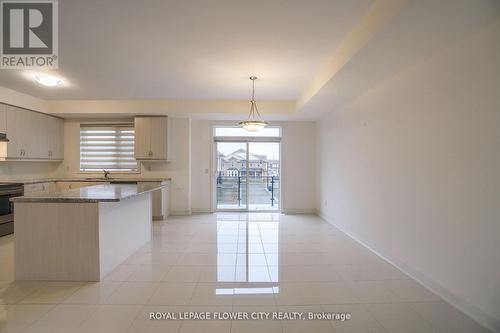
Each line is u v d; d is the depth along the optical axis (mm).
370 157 3881
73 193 3221
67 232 2861
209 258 3545
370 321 2160
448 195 2432
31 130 5312
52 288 2697
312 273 3080
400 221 3168
